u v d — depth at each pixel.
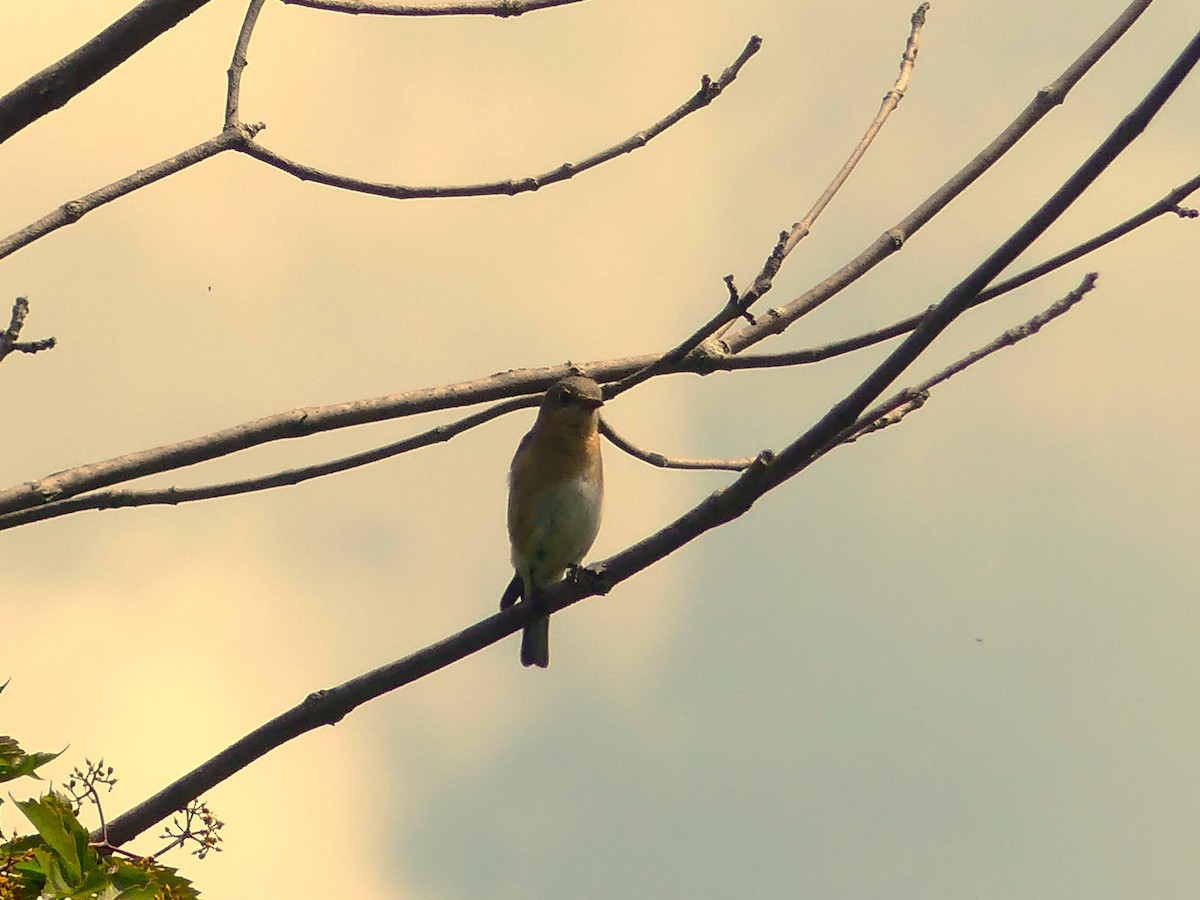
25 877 7.32
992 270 9.59
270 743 10.43
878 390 10.00
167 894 7.72
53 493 9.96
